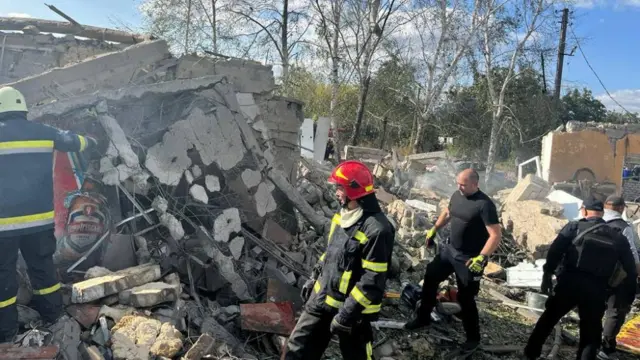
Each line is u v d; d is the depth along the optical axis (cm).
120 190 469
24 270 399
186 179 483
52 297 360
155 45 630
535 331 479
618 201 525
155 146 461
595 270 436
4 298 337
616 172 1479
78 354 341
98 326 367
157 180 462
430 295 504
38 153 347
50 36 756
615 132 1480
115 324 369
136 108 500
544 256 789
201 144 492
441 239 561
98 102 441
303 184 938
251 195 544
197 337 391
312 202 905
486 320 591
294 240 640
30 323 361
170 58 679
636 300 681
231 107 532
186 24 2006
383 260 317
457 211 480
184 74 690
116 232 461
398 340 502
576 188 1434
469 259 469
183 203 502
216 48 2041
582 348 446
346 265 329
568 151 1478
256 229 572
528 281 712
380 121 2770
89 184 448
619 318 495
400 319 554
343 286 330
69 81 543
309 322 345
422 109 2228
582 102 4047
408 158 1694
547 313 468
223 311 449
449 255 486
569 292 444
